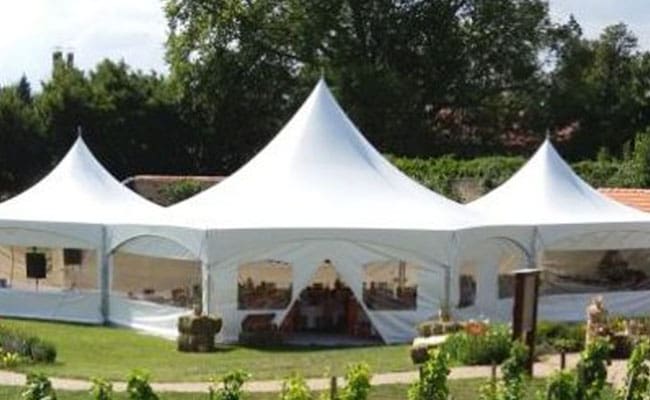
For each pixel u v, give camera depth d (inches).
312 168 1013.2
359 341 919.7
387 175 1037.8
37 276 1063.0
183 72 2176.4
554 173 1149.1
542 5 2287.2
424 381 419.2
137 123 2078.0
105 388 382.0
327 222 931.3
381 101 2114.9
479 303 982.4
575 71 2317.9
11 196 1985.7
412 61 2265.0
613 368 689.6
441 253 936.9
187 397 587.2
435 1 2234.3
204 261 900.0
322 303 974.4
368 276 1056.2
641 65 2335.1
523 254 1023.0
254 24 2212.1
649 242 1073.5
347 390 388.5
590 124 2283.5
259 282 1064.8
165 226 943.0
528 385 591.8
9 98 1988.2
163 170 2133.4
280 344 895.7
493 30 2260.1
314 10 2192.4
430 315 935.7
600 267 1154.7
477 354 704.4
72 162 1158.3
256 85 2223.2
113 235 1009.5
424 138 2175.2
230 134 2210.9
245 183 1013.8
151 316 970.1
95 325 1003.9
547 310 1036.5
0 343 764.6
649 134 1684.3
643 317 965.8
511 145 2304.4
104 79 2078.0
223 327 897.5
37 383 384.8
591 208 1109.1
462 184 1701.5
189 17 2199.8
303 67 2246.6
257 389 613.3
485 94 2274.9
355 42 2245.3
